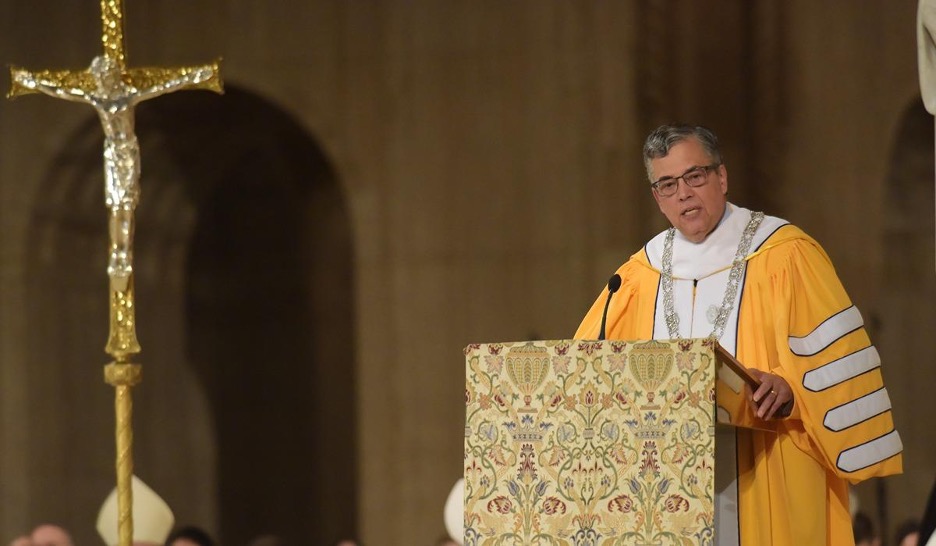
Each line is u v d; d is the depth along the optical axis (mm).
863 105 31359
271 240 38344
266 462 37938
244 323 38531
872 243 31453
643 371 11047
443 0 34562
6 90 35906
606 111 33000
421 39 34750
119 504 17344
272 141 36938
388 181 35188
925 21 12523
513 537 11266
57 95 18438
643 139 32719
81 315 36906
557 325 33531
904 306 31469
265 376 38188
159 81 18281
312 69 35531
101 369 37031
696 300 13562
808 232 31719
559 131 33469
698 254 13734
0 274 36250
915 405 31422
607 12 32938
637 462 10977
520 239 33938
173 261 38906
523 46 33812
